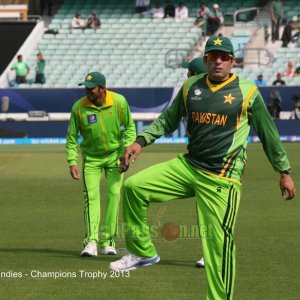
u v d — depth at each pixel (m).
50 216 28.75
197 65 19.88
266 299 16.81
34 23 83.31
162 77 78.50
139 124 66.12
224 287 14.79
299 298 16.88
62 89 67.38
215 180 14.96
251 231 25.31
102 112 21.47
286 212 29.48
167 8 84.94
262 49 76.62
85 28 84.06
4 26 82.19
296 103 65.75
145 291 17.47
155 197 15.42
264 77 77.38
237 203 15.06
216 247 14.89
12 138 66.88
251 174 41.66
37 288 17.78
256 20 83.88
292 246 22.69
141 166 45.25
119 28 84.31
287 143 63.09
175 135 66.44
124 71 79.81
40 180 39.97
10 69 79.00
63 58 81.69
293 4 85.88
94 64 80.88
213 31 82.56
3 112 67.62
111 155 21.70
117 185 21.73
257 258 20.98
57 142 66.62
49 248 22.59
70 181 39.50
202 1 87.00
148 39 82.94
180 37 82.62
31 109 67.56
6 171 44.09
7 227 26.38
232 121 14.93
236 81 15.03
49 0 88.50
